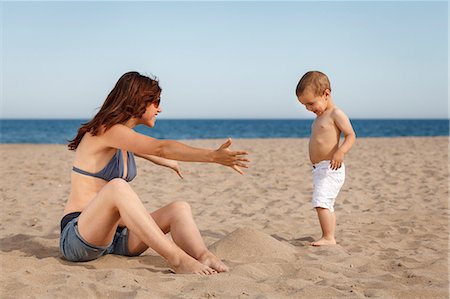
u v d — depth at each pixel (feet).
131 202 10.73
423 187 26.55
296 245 14.48
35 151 50.57
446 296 9.20
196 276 10.32
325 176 14.40
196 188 26.37
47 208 20.61
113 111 11.17
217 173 32.32
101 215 10.94
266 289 9.61
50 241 14.24
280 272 11.07
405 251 13.58
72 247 11.41
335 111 14.53
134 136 10.99
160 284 9.72
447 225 17.52
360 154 45.11
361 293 9.38
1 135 150.00
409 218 18.81
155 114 11.84
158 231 10.82
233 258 12.34
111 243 11.91
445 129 224.33
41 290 9.39
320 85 14.49
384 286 9.78
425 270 11.15
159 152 10.85
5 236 15.49
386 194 24.48
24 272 10.48
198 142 63.87
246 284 9.77
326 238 14.35
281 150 50.08
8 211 19.86
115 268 11.23
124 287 9.55
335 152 14.30
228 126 290.97
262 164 37.40
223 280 9.94
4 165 36.78
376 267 11.71
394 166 35.58
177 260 10.80
